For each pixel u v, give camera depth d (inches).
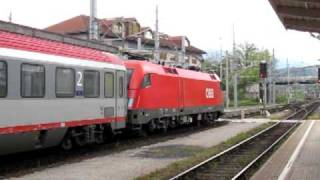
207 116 1579.7
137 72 1063.6
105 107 873.5
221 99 1696.6
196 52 4439.0
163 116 1179.3
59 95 735.1
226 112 2253.9
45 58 704.4
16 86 641.6
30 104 668.7
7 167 669.3
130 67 1066.1
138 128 1071.6
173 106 1240.2
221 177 621.0
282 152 856.3
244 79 4441.4
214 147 938.1
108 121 885.8
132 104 1047.6
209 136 1186.0
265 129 1387.8
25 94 658.8
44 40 730.2
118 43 2514.8
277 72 5054.1
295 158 764.0
